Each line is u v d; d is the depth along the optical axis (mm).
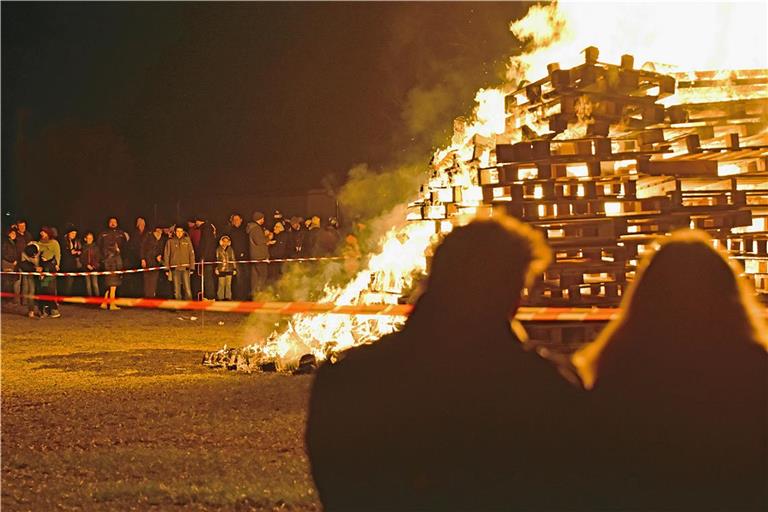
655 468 2193
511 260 2293
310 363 9578
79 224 31156
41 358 11023
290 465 5848
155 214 29516
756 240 8062
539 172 7531
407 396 2234
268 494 5230
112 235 17688
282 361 9852
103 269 18312
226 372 9727
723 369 2260
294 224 18984
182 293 17672
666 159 7973
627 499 2186
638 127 7641
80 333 13734
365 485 2227
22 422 7242
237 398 8102
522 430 2191
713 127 7875
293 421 7125
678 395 2238
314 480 2289
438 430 2205
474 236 2322
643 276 2377
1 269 18500
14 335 13484
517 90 8484
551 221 7555
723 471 2197
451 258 2311
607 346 2355
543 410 2203
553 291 7652
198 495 5242
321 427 2271
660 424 2219
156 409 7672
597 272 7590
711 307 2305
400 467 2209
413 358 2271
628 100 7648
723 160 8086
